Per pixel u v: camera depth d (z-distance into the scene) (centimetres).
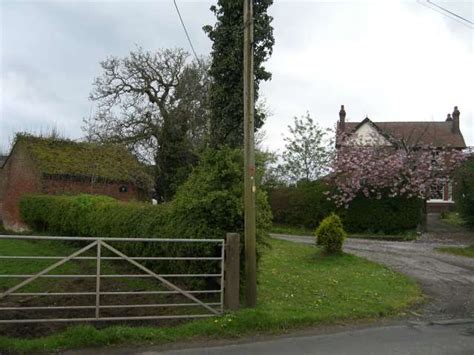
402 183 2811
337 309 933
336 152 3256
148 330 739
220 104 1232
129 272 1266
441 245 2283
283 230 3011
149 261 1185
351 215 2881
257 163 1038
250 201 877
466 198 2703
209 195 935
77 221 1792
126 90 3812
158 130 3684
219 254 933
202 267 936
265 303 927
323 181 3142
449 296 1167
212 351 688
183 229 983
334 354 689
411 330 841
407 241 2488
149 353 673
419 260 1752
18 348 661
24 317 836
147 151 3750
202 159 1010
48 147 2984
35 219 2414
